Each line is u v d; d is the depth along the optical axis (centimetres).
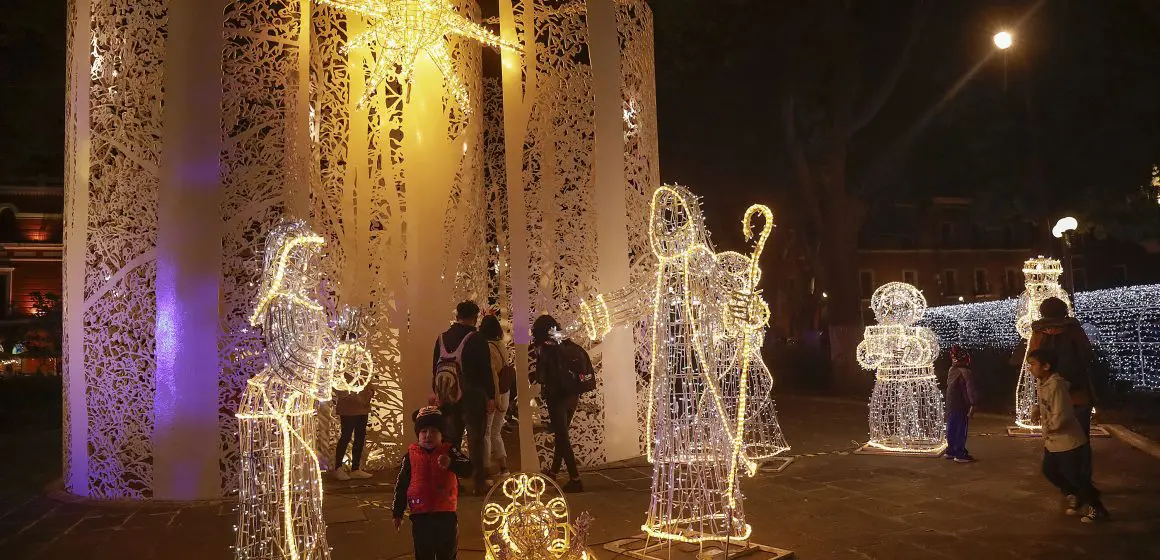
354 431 848
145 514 710
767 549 536
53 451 1141
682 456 561
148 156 789
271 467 468
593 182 916
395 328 954
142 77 793
